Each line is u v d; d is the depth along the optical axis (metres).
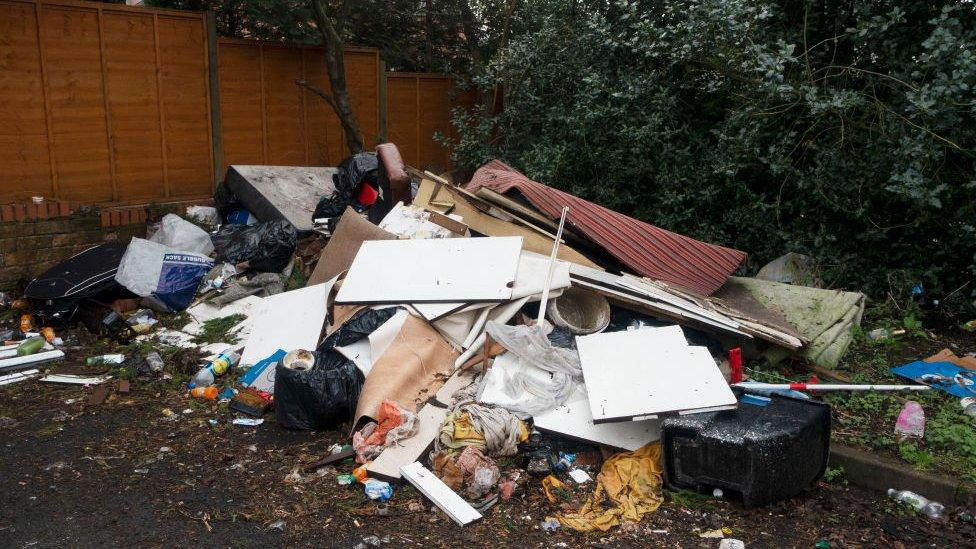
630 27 8.23
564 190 8.62
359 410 4.59
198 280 7.04
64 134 7.91
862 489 4.26
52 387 5.54
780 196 7.29
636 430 4.40
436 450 4.34
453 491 4.05
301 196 8.69
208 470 4.37
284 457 4.51
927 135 6.30
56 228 7.46
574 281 5.49
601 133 8.23
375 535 3.72
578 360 4.86
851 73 7.09
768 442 3.81
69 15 7.80
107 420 5.02
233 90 9.63
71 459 4.48
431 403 4.72
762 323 5.71
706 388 4.24
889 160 6.58
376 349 5.01
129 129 8.50
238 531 3.75
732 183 7.44
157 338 6.34
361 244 6.39
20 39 7.43
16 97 7.47
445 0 13.57
